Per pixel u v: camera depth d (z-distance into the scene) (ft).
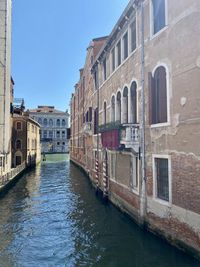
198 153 25.76
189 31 27.12
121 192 44.65
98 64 65.31
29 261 29.04
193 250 25.91
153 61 33.53
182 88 28.02
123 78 44.37
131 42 41.57
